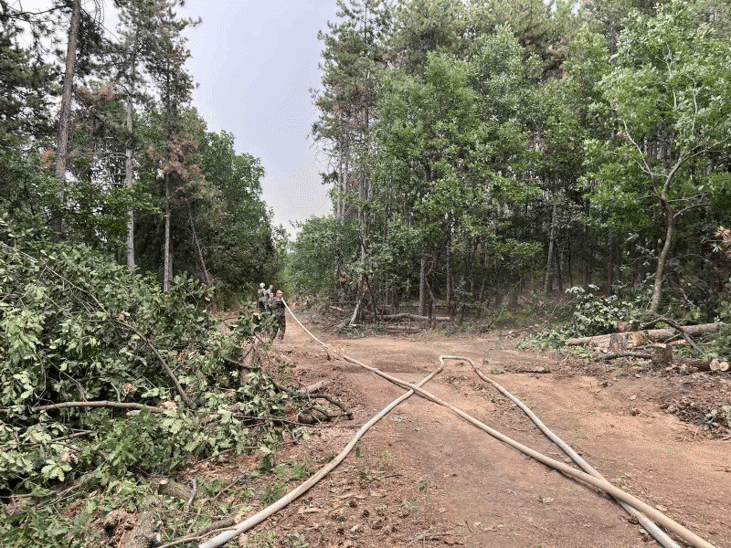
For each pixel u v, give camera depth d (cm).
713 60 1276
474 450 519
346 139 2980
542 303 1769
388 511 374
